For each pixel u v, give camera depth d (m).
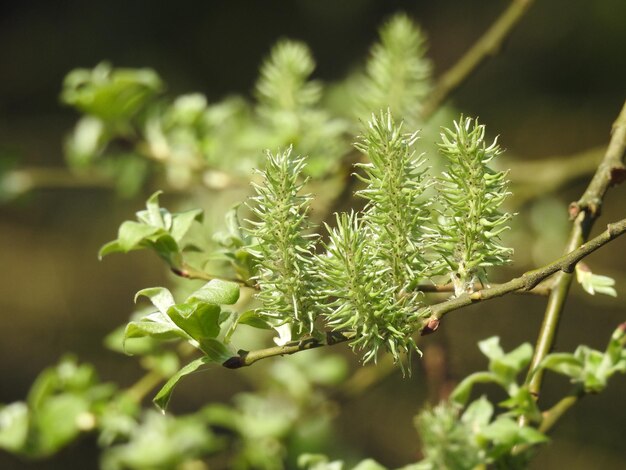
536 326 1.68
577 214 0.64
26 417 0.85
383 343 0.55
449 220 0.56
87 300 2.05
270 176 0.55
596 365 0.63
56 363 1.91
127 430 0.83
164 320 0.57
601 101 2.49
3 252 2.19
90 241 2.19
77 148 0.95
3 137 2.56
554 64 2.57
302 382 0.95
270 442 0.93
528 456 0.63
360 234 0.55
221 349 0.57
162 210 0.63
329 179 0.86
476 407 0.64
